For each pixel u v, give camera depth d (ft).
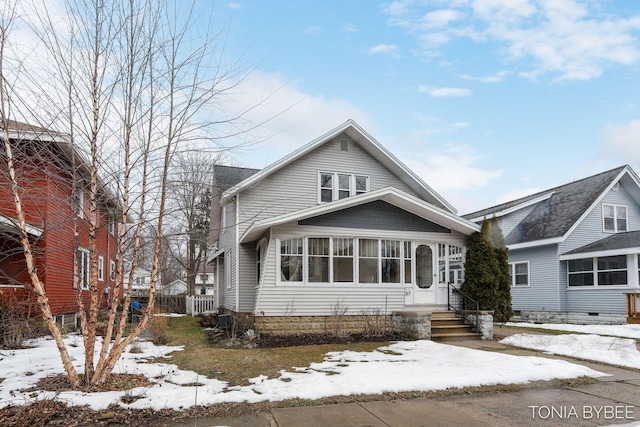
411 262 46.42
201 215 56.90
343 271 43.45
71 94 22.31
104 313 55.21
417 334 40.09
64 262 47.01
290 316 41.14
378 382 22.97
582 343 35.81
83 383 21.76
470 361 29.50
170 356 31.53
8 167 20.66
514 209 79.05
